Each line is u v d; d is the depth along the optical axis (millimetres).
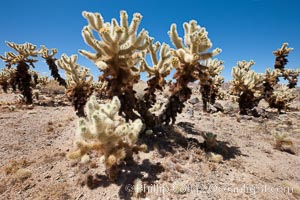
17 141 2174
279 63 7551
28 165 1722
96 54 1878
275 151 2514
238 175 1735
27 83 4398
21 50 4301
